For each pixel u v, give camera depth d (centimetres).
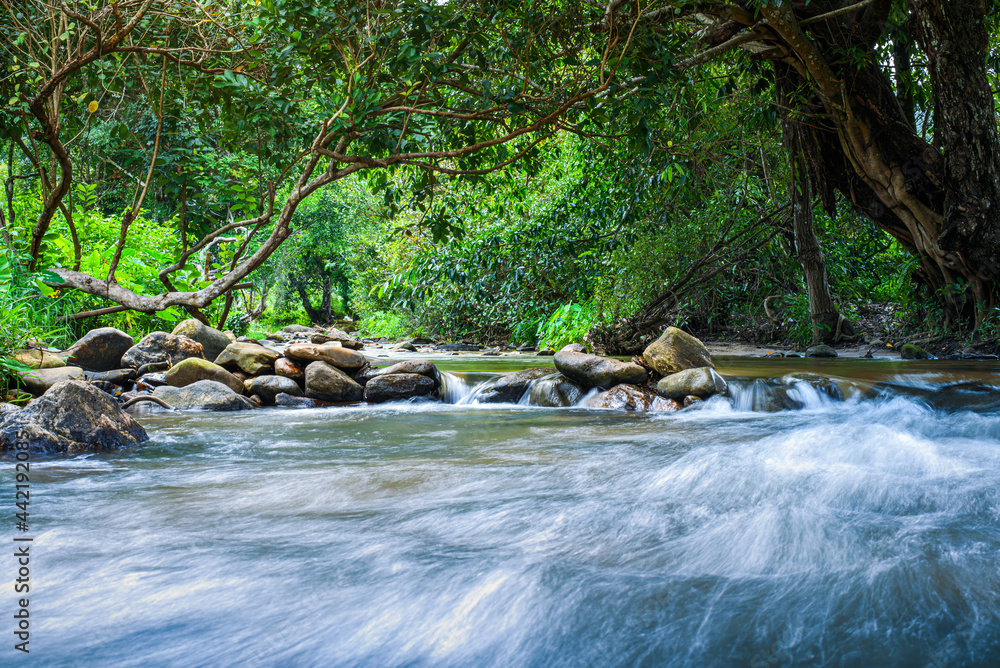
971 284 905
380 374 736
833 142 957
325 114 529
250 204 675
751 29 791
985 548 225
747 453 386
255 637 176
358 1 525
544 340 1386
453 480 348
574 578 209
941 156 880
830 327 1117
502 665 162
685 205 1176
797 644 166
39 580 212
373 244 2294
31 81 571
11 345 616
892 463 353
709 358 702
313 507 297
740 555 228
